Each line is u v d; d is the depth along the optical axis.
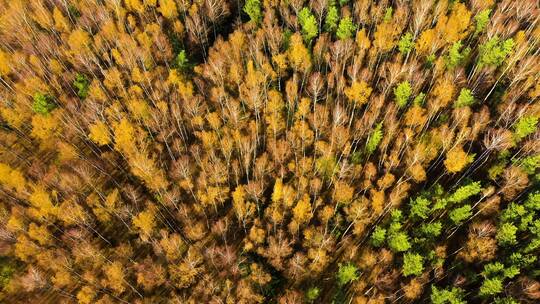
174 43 76.81
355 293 53.81
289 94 66.12
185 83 72.00
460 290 48.03
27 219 58.03
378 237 53.47
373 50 70.50
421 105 67.62
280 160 62.69
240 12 82.38
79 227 58.56
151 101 70.44
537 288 47.09
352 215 56.97
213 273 56.34
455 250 55.94
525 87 65.25
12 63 71.88
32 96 68.25
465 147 65.25
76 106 66.94
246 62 73.31
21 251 54.81
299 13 73.44
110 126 66.56
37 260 57.06
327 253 57.22
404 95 63.91
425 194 58.41
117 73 67.25
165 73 72.69
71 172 63.06
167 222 61.12
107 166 65.94
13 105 67.81
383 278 51.91
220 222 56.56
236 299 52.84
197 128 68.31
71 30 78.88
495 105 68.88
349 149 60.78
